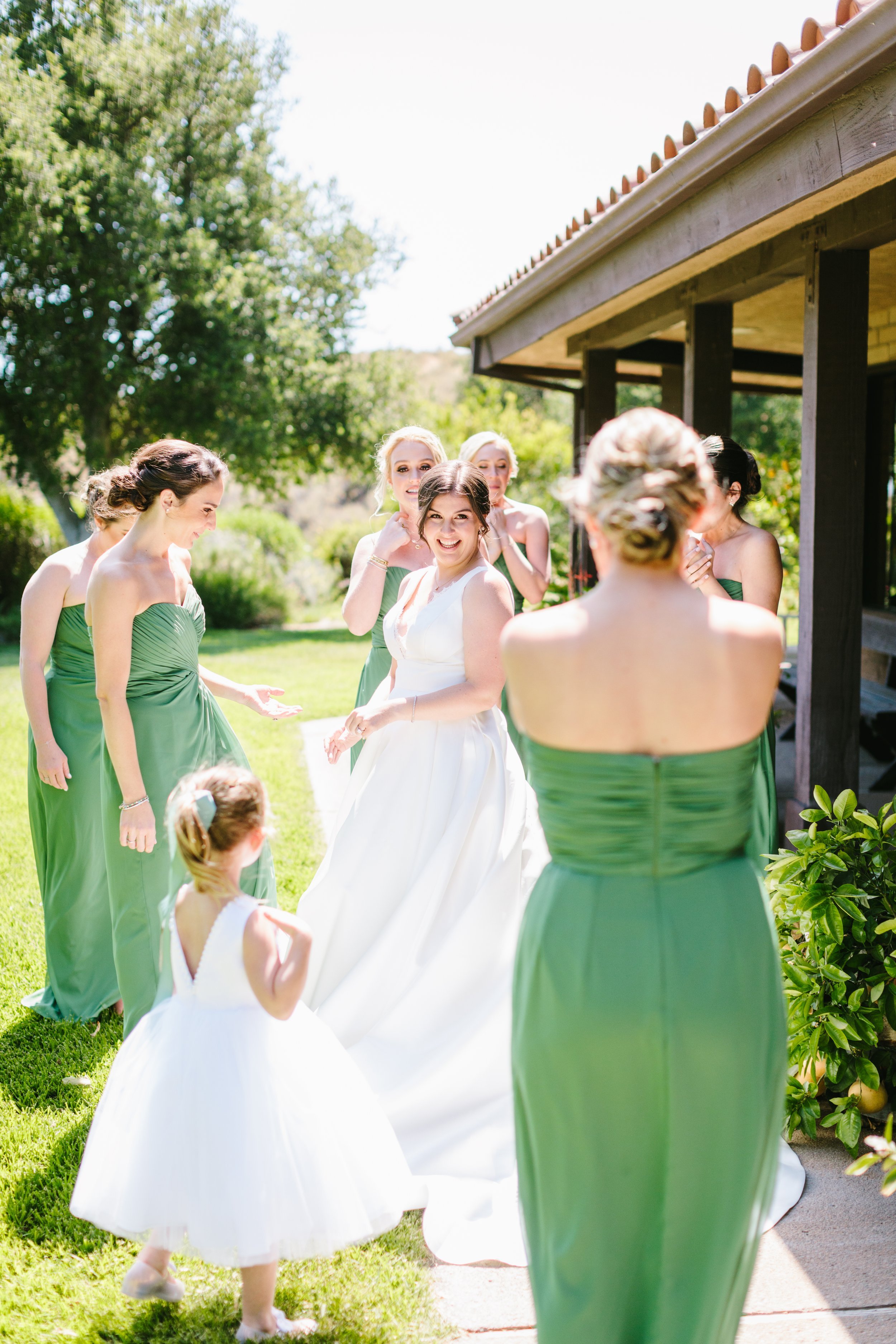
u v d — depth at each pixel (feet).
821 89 11.67
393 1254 8.14
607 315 25.07
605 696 5.41
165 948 7.92
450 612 10.21
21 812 20.71
